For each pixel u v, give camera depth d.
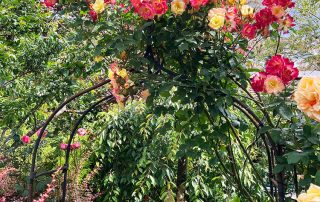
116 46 1.58
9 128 3.57
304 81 1.20
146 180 3.54
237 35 1.70
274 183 1.64
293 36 4.77
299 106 1.19
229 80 1.73
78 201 3.27
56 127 3.79
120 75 1.65
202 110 1.66
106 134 3.68
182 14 1.64
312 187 1.00
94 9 1.66
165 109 1.79
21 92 3.56
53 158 3.64
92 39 1.89
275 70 1.39
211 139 1.76
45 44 3.56
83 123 3.87
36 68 3.64
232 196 3.43
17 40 3.90
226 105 1.70
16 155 3.67
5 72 3.51
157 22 1.67
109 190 3.75
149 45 1.71
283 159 1.47
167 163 3.63
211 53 1.65
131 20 1.72
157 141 3.50
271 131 1.49
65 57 3.24
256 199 3.42
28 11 4.03
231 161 1.87
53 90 3.27
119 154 3.77
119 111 3.74
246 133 3.14
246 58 1.67
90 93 3.67
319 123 1.35
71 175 3.36
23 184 3.50
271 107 1.44
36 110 3.59
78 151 3.63
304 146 1.36
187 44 1.54
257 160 3.59
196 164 3.53
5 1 3.86
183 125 1.81
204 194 3.62
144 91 1.69
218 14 1.52
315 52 5.01
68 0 1.82
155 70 1.78
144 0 1.54
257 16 1.59
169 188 3.43
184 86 1.64
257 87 1.44
